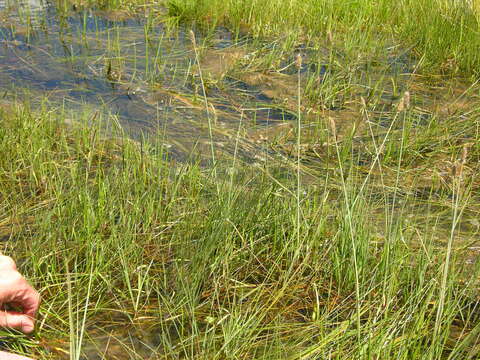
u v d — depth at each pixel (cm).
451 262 268
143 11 759
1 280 203
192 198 324
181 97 503
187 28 703
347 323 238
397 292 256
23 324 218
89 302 255
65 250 274
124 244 282
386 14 717
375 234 308
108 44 602
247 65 583
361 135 446
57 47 605
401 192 367
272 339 238
